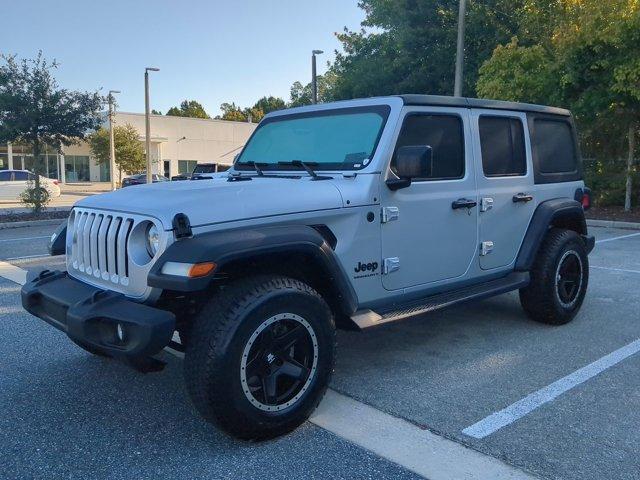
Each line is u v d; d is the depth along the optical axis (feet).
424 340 17.39
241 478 10.07
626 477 9.98
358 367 15.23
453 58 69.72
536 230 17.62
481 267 16.31
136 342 10.26
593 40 45.96
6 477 10.14
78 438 11.54
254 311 10.63
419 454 10.80
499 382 14.14
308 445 11.18
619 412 12.44
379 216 13.50
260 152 16.44
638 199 56.75
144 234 11.31
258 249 10.80
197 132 170.60
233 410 10.53
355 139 14.32
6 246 38.47
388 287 13.94
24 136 58.03
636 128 53.57
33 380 14.51
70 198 103.19
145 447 11.16
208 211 11.04
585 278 19.25
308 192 12.47
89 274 12.68
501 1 66.44
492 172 16.56
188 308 12.15
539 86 51.03
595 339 17.39
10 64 56.49
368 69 76.95
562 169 19.44
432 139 14.84
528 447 10.99
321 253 11.73
